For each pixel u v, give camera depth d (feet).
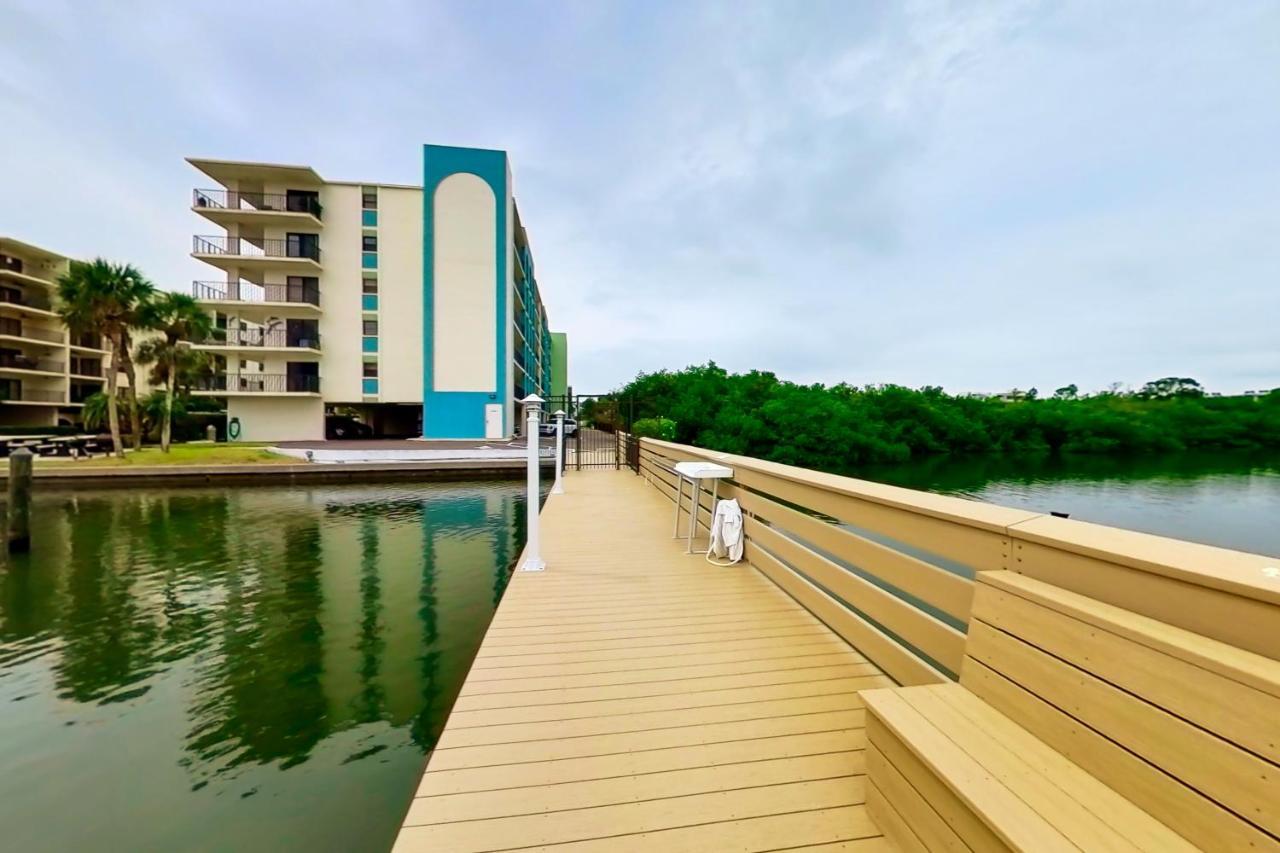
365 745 10.96
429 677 13.83
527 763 5.21
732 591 10.66
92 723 11.72
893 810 4.04
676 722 5.93
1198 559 3.20
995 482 73.15
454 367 79.41
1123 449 94.89
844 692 6.59
